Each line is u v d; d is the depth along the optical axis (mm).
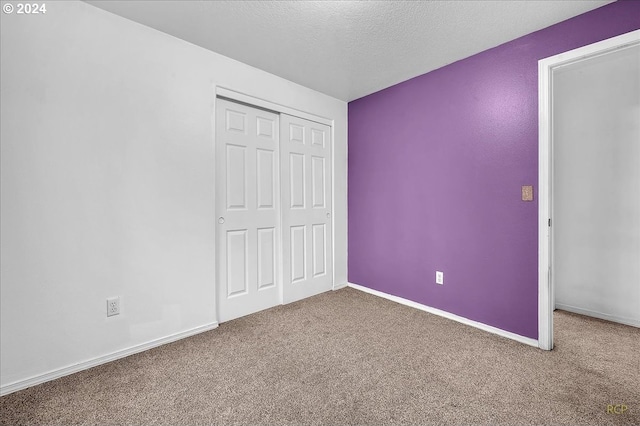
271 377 1700
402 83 2980
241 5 1808
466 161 2471
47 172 1679
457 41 2205
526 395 1521
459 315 2539
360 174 3461
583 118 2680
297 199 3104
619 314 2508
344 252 3607
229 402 1484
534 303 2088
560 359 1886
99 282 1858
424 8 1820
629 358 1895
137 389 1593
